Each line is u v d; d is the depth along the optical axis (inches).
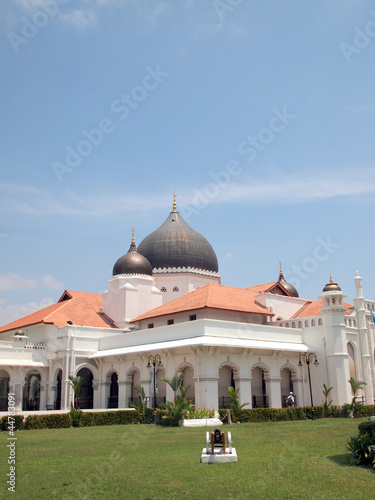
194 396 1614.2
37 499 470.9
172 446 822.5
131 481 537.3
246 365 1656.0
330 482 512.4
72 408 1322.6
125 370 1857.8
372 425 639.8
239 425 1262.3
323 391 1649.9
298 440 869.2
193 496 468.1
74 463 658.8
